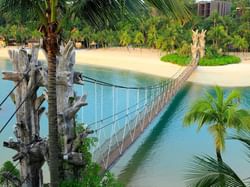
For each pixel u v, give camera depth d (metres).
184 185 22.62
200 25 93.12
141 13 8.02
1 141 28.55
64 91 11.33
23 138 12.05
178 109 42.47
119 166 25.58
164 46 87.75
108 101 44.66
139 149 28.91
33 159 12.13
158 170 25.16
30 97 11.83
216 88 19.94
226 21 95.00
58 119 11.48
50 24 8.34
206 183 8.39
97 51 98.88
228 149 28.00
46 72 11.44
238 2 111.25
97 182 12.39
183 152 28.66
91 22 8.79
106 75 70.81
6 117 35.19
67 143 11.80
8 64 82.06
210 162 8.77
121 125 34.06
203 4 108.94
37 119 12.20
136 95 48.50
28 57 11.68
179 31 88.62
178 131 33.53
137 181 23.47
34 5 8.25
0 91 48.94
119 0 7.69
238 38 87.06
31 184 12.31
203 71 71.00
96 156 19.97
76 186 11.66
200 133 32.81
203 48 78.00
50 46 8.44
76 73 11.88
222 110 19.00
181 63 79.69
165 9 7.34
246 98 51.25
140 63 82.94
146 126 29.02
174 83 48.53
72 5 8.39
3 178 12.44
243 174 24.53
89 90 50.50
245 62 83.56
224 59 79.50
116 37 99.25
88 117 37.31
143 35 97.31
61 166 12.08
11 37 101.88
